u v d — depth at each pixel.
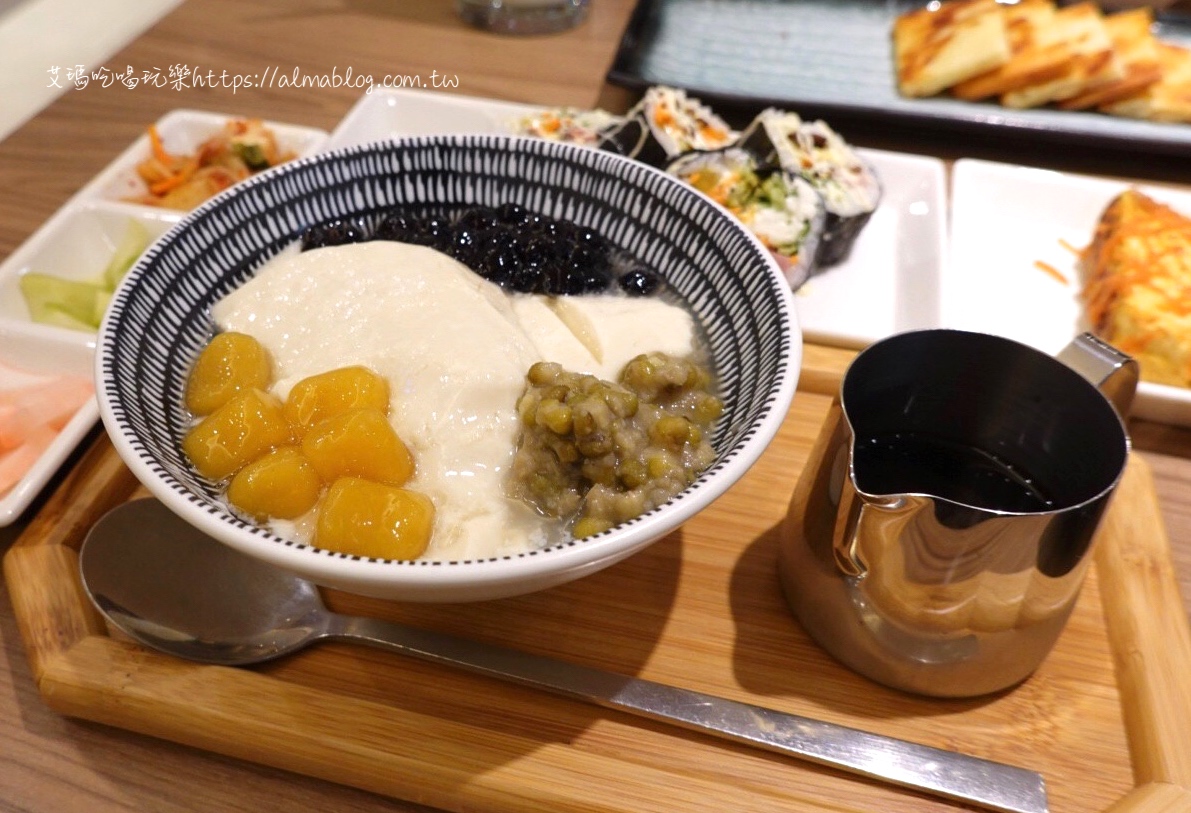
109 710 0.18
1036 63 0.38
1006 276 0.33
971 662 0.18
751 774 0.18
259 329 0.22
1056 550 0.16
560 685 0.19
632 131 0.34
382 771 0.18
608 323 0.23
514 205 0.26
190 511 0.15
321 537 0.18
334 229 0.25
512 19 0.45
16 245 0.33
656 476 0.19
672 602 0.21
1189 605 0.21
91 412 0.24
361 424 0.19
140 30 0.50
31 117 0.40
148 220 0.33
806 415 0.26
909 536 0.17
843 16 0.45
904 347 0.19
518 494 0.20
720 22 0.44
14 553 0.21
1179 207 0.34
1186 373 0.27
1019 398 0.20
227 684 0.18
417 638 0.19
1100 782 0.18
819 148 0.35
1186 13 0.46
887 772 0.17
